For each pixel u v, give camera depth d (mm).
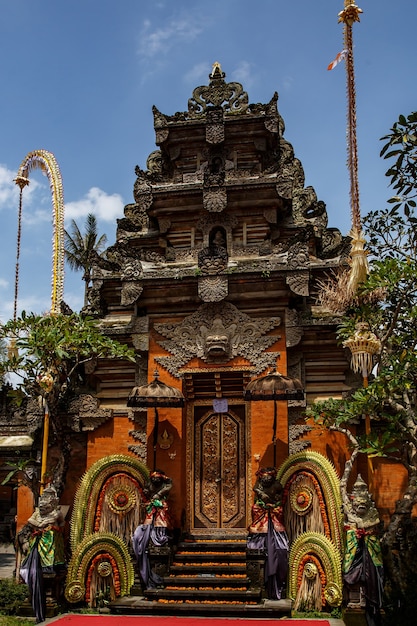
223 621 12602
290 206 18547
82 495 15375
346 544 13125
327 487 14492
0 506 34969
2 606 14438
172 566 14711
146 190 18203
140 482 15594
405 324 15398
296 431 15891
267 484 14648
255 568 13977
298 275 16047
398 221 17641
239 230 18109
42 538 14008
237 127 18781
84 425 16938
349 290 14578
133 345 17125
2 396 19422
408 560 13758
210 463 16844
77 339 15273
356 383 16438
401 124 11648
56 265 18172
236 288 16578
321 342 16469
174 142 19141
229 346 16516
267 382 14867
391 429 13914
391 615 12891
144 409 16750
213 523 16438
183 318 17062
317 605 13719
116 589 14617
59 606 14000
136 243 18906
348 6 14883
